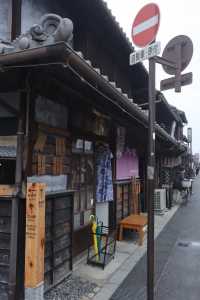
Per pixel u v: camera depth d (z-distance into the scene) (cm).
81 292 552
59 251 568
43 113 521
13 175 496
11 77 447
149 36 429
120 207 1012
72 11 683
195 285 622
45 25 365
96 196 799
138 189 1249
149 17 429
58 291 550
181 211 1723
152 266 424
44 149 528
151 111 443
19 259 463
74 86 482
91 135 744
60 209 569
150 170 434
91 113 709
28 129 470
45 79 462
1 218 472
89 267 681
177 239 1024
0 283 468
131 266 709
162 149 1691
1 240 471
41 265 450
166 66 468
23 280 466
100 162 805
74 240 686
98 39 798
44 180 529
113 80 936
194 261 781
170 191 1803
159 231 1146
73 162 680
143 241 923
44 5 586
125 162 1065
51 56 346
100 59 821
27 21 539
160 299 551
